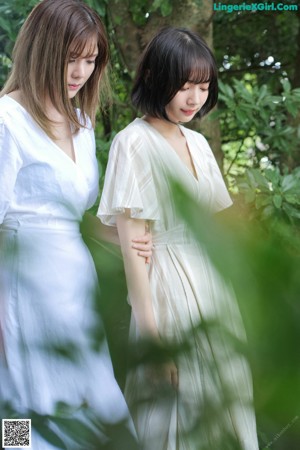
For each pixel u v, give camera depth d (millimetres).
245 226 371
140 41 4148
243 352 378
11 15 3695
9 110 2174
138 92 2367
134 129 2305
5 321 1884
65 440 515
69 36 2133
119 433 471
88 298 423
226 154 5191
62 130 2277
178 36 2266
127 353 432
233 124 5090
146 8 4109
